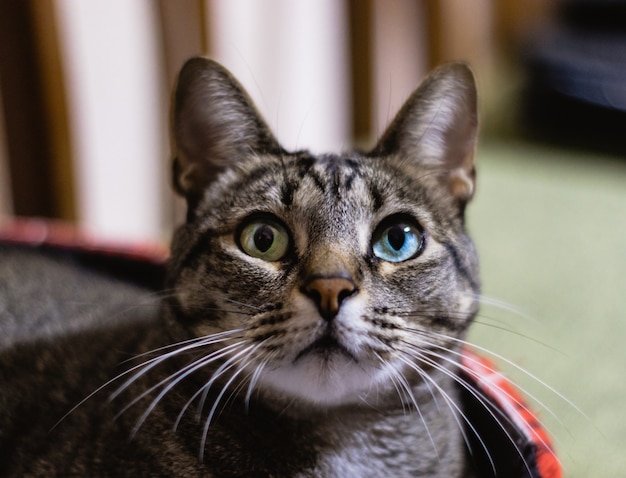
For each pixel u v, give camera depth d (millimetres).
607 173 894
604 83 948
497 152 961
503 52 1208
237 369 366
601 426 472
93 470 372
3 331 435
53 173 658
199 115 405
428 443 402
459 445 417
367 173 389
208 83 401
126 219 766
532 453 377
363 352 358
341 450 386
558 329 566
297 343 354
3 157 657
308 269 356
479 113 415
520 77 1117
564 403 488
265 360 360
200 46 704
